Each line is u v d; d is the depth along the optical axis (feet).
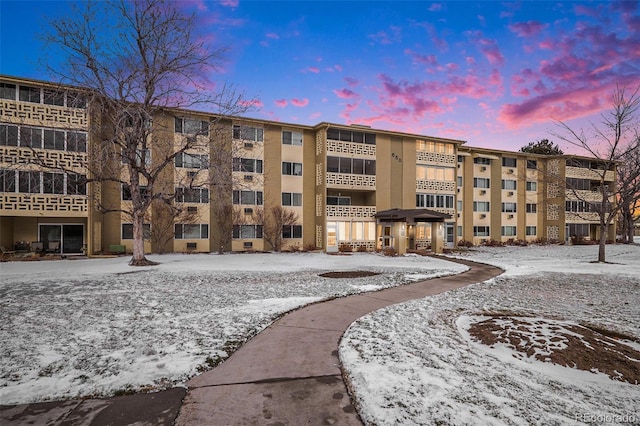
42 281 38.45
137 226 55.42
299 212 90.17
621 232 158.30
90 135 61.82
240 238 83.66
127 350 17.66
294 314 25.40
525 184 122.93
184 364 16.01
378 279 42.04
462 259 68.69
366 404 12.46
